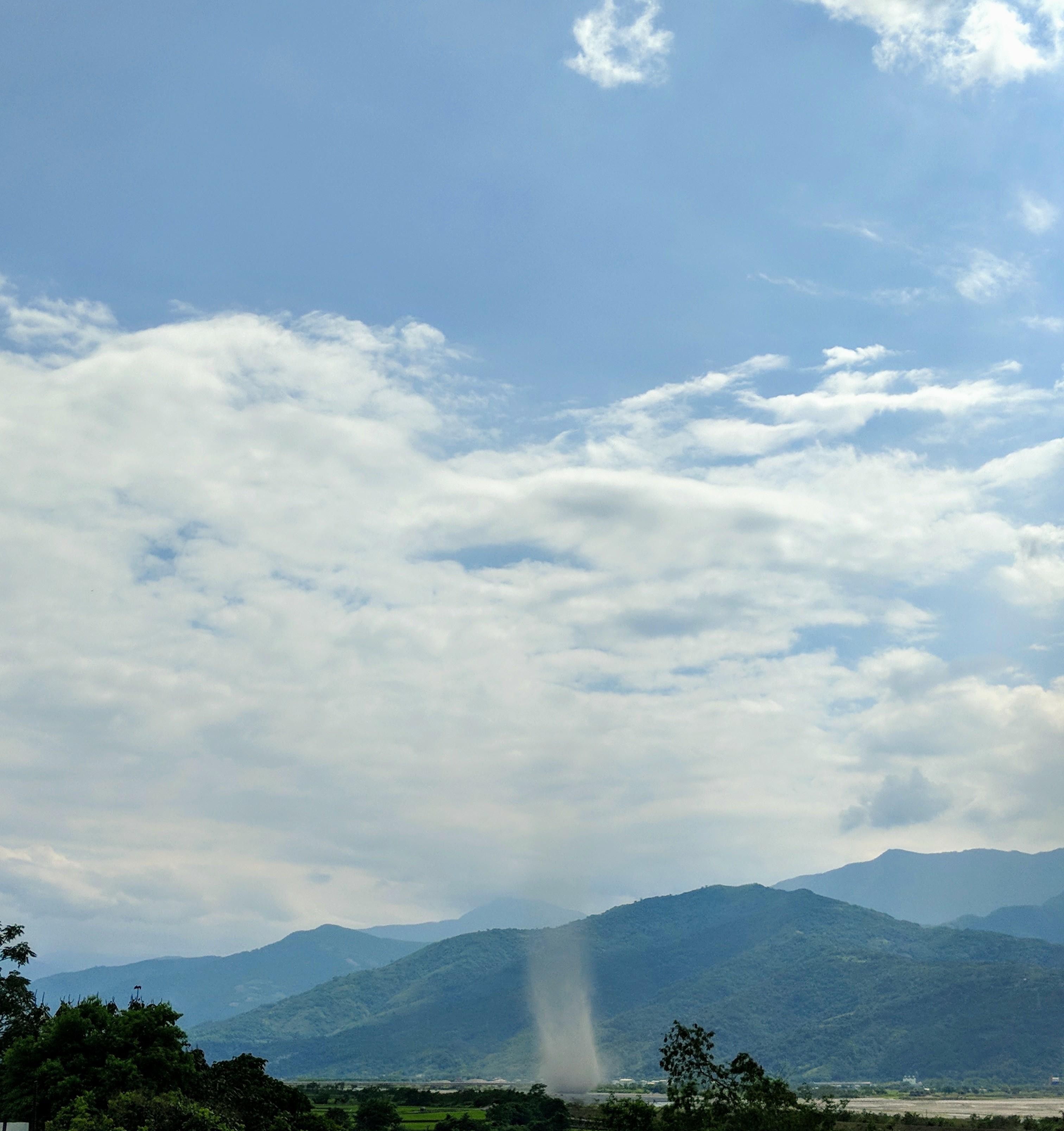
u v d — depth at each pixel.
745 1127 95.19
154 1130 95.88
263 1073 143.00
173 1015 117.62
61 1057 107.06
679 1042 102.38
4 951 141.00
